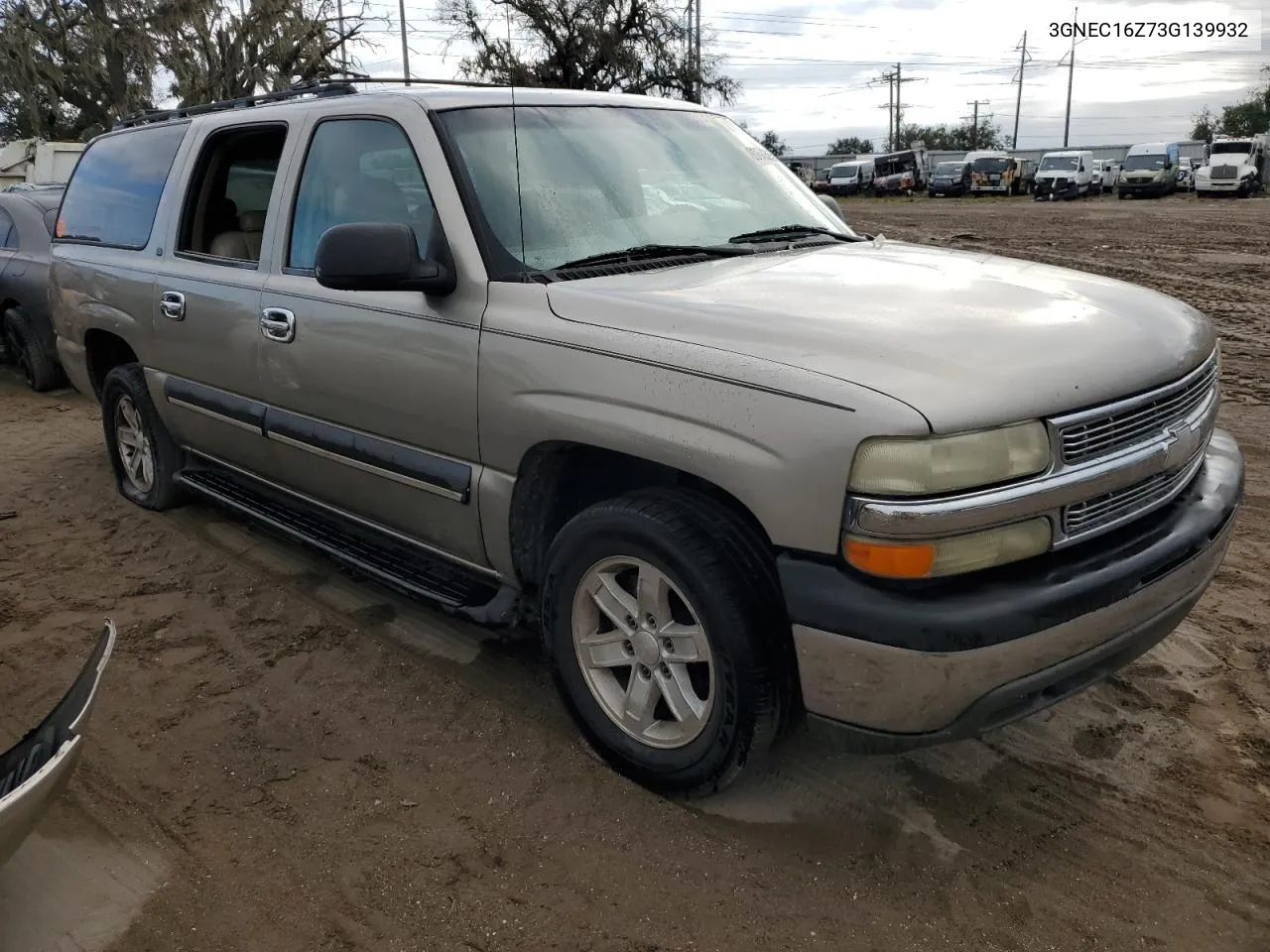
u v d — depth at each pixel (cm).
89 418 761
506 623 321
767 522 242
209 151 439
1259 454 580
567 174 338
